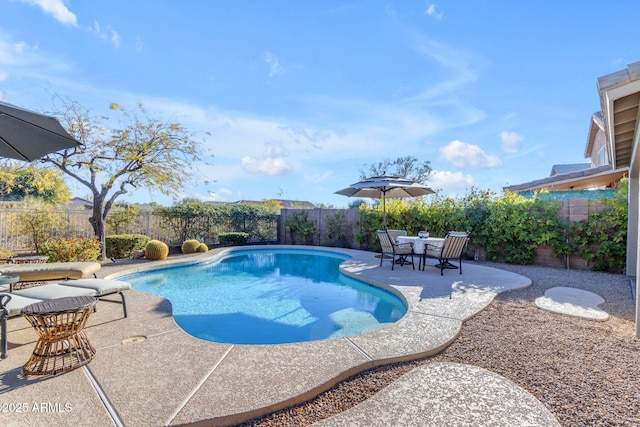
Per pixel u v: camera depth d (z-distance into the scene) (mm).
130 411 2771
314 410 2936
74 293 4609
